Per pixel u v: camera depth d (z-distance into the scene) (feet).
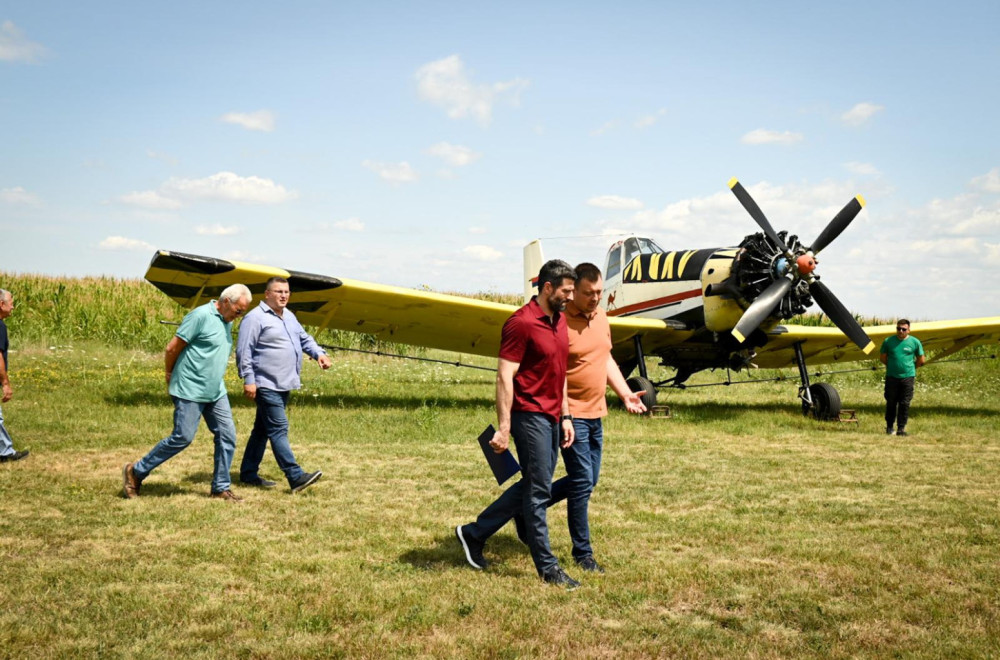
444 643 8.87
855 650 8.84
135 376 36.73
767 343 34.01
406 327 32.91
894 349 28.02
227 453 15.93
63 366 39.17
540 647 8.82
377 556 12.32
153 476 17.67
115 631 8.96
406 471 19.17
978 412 35.63
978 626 9.61
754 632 9.40
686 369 37.17
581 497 11.87
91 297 63.16
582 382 11.84
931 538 13.74
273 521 14.26
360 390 37.29
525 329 10.93
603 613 9.95
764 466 20.92
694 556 12.59
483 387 42.27
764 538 13.67
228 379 37.96
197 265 24.56
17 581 10.52
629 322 30.96
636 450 23.25
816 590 10.91
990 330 34.88
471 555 11.78
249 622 9.37
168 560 11.67
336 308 29.76
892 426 28.63
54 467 18.22
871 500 16.89
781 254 29.04
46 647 8.47
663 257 33.88
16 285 61.11
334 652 8.56
